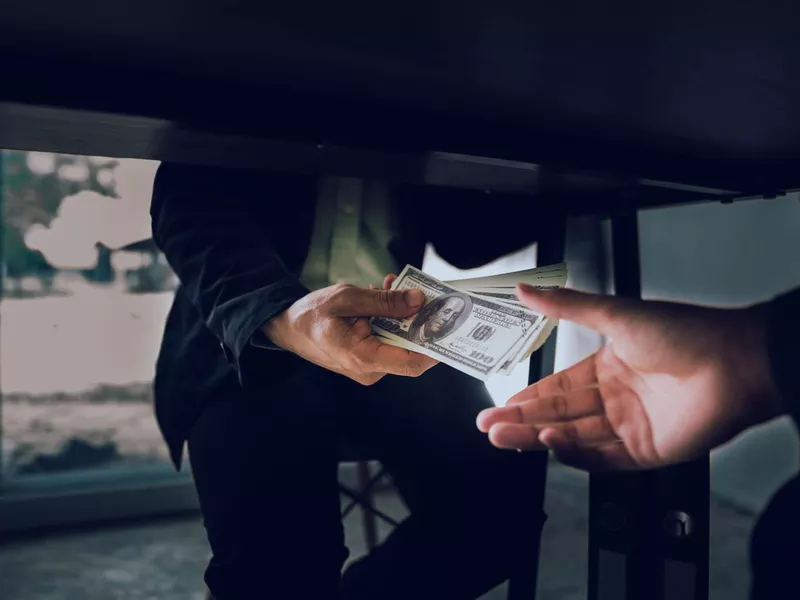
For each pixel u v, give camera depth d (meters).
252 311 0.78
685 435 0.82
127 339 2.53
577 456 0.85
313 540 0.85
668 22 0.54
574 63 0.62
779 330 0.75
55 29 0.51
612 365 0.84
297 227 1.08
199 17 0.50
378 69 0.62
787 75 0.65
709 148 0.93
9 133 0.66
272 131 0.68
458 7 0.50
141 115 0.61
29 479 2.30
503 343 0.76
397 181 0.96
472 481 1.02
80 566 1.90
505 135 0.82
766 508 0.80
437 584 0.99
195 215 0.92
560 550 1.93
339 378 1.04
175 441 0.97
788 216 1.81
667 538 0.86
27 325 2.46
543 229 1.15
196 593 1.74
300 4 0.48
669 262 2.21
